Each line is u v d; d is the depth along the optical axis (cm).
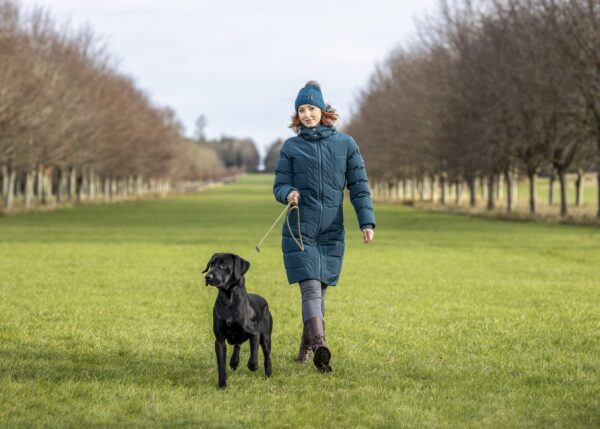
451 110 5078
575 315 1152
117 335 961
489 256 2250
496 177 7125
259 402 644
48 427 568
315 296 748
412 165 7238
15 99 4378
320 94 767
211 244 2644
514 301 1315
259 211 5703
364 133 8662
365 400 650
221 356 691
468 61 4791
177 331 998
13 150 4594
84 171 7288
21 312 1158
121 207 6450
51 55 5644
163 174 11181
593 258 2183
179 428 568
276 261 2044
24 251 2302
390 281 1619
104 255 2192
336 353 860
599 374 758
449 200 8038
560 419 594
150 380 720
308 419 589
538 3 3984
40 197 6334
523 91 4125
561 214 4512
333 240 761
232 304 680
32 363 793
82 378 727
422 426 574
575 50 3662
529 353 871
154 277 1659
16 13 4872
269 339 739
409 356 848
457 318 1133
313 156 752
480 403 643
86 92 6178
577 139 4178
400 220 4569
